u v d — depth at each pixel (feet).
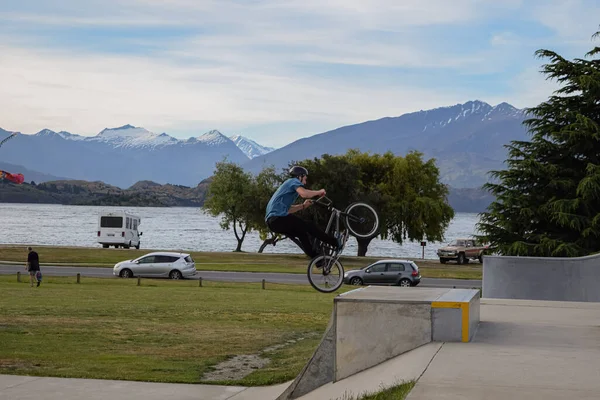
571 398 23.67
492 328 38.75
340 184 210.18
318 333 68.03
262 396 41.45
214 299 98.58
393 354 34.17
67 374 45.91
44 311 78.23
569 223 109.40
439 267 195.52
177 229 655.76
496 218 118.52
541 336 36.11
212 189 271.90
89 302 89.35
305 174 35.99
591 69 117.39
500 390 24.70
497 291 74.69
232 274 160.35
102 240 239.91
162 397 40.68
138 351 56.18
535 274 73.56
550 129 119.55
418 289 40.86
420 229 236.63
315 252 34.99
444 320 33.99
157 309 83.51
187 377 46.55
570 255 105.70
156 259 145.48
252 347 59.47
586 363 29.09
